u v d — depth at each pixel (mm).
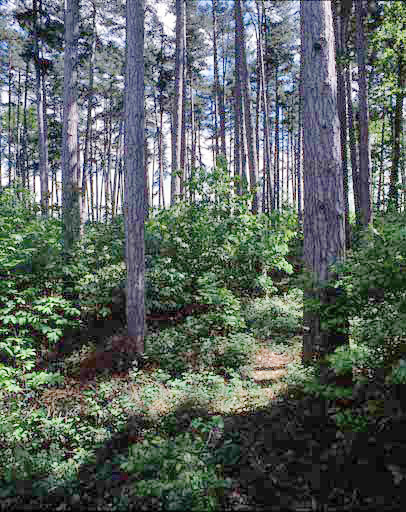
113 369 7625
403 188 8375
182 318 9633
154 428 5461
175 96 16812
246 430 5004
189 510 3711
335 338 5316
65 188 10711
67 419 5988
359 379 4465
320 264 5473
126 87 8352
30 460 5035
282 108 36781
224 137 26969
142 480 4109
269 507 3715
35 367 7859
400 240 4785
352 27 17484
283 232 11773
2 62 33594
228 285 11258
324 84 5598
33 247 9406
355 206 17297
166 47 30828
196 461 4270
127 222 8320
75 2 11094
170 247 11070
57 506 4344
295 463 4207
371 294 4883
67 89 10859
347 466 3988
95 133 37375
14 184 12648
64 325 8922
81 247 10070
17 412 6090
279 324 9367
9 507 4352
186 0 27312
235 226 11594
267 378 6867
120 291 9617
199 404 5887
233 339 8180
